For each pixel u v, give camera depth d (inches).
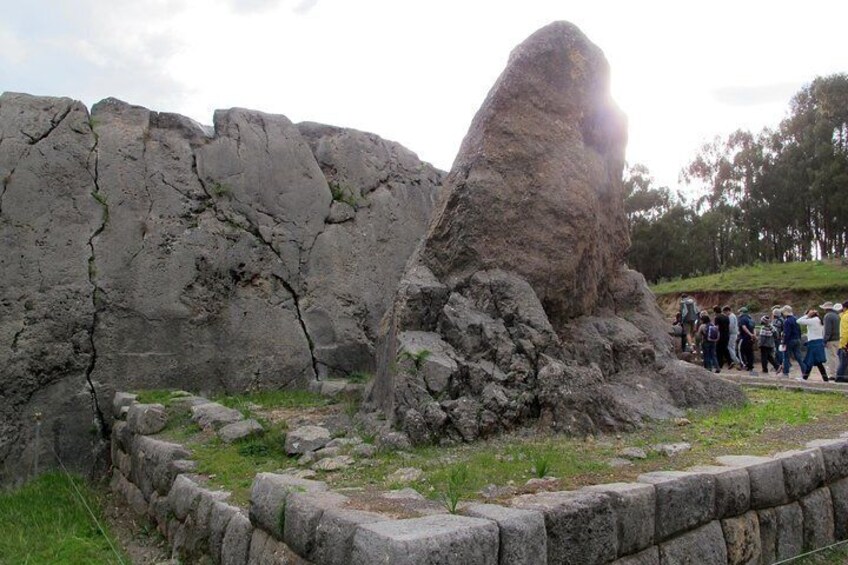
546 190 275.3
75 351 293.6
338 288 371.6
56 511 234.5
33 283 289.0
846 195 1432.1
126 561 185.0
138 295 311.1
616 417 227.0
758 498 169.8
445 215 269.1
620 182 327.0
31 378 283.1
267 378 340.2
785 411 263.9
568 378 224.5
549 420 219.0
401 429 208.5
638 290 325.7
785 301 1043.3
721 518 160.7
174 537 181.8
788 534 176.7
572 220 278.4
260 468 191.9
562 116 286.7
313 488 142.9
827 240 1652.3
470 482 158.6
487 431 211.0
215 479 182.7
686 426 233.6
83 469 286.2
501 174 269.4
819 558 181.8
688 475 156.6
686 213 1791.3
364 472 175.5
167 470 197.5
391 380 228.5
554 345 244.7
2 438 274.4
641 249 1718.8
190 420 241.6
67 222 300.4
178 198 331.0
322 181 380.5
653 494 146.0
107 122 323.0
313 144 390.0
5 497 253.1
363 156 403.2
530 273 267.7
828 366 592.4
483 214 263.4
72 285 296.7
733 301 1094.4
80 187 305.9
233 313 335.9
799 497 183.3
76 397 290.7
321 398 310.7
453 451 196.5
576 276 283.3
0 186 287.6
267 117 371.2
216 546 157.4
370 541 108.1
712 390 275.9
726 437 215.2
